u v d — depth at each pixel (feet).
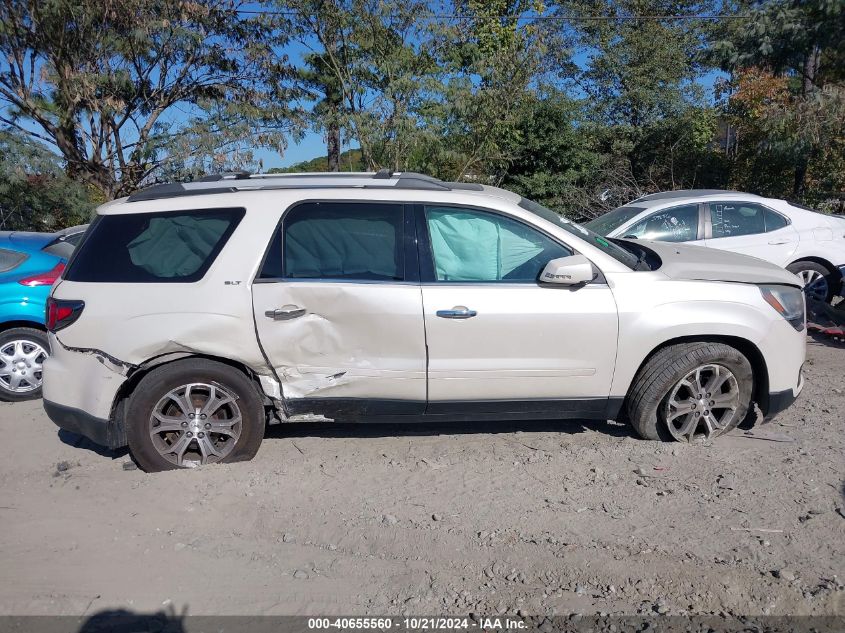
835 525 12.67
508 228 15.84
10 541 13.10
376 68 49.39
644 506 13.56
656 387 15.97
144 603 11.30
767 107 49.70
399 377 15.43
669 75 62.08
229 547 12.78
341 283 15.26
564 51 55.57
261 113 48.37
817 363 23.44
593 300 15.53
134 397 15.20
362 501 14.17
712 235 29.07
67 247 23.27
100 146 48.19
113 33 45.68
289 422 16.22
